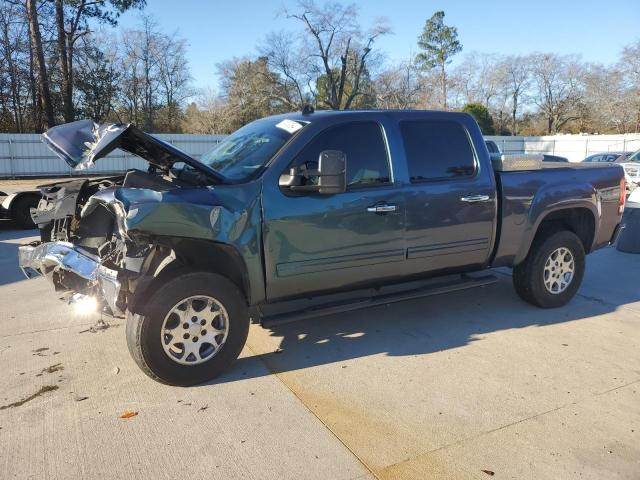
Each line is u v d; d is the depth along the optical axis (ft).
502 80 223.51
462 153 15.70
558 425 10.85
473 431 10.66
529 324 16.57
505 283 21.12
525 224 16.63
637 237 27.53
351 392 12.26
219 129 172.55
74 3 106.32
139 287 11.76
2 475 9.33
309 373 13.25
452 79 217.56
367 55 163.53
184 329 12.26
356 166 14.08
